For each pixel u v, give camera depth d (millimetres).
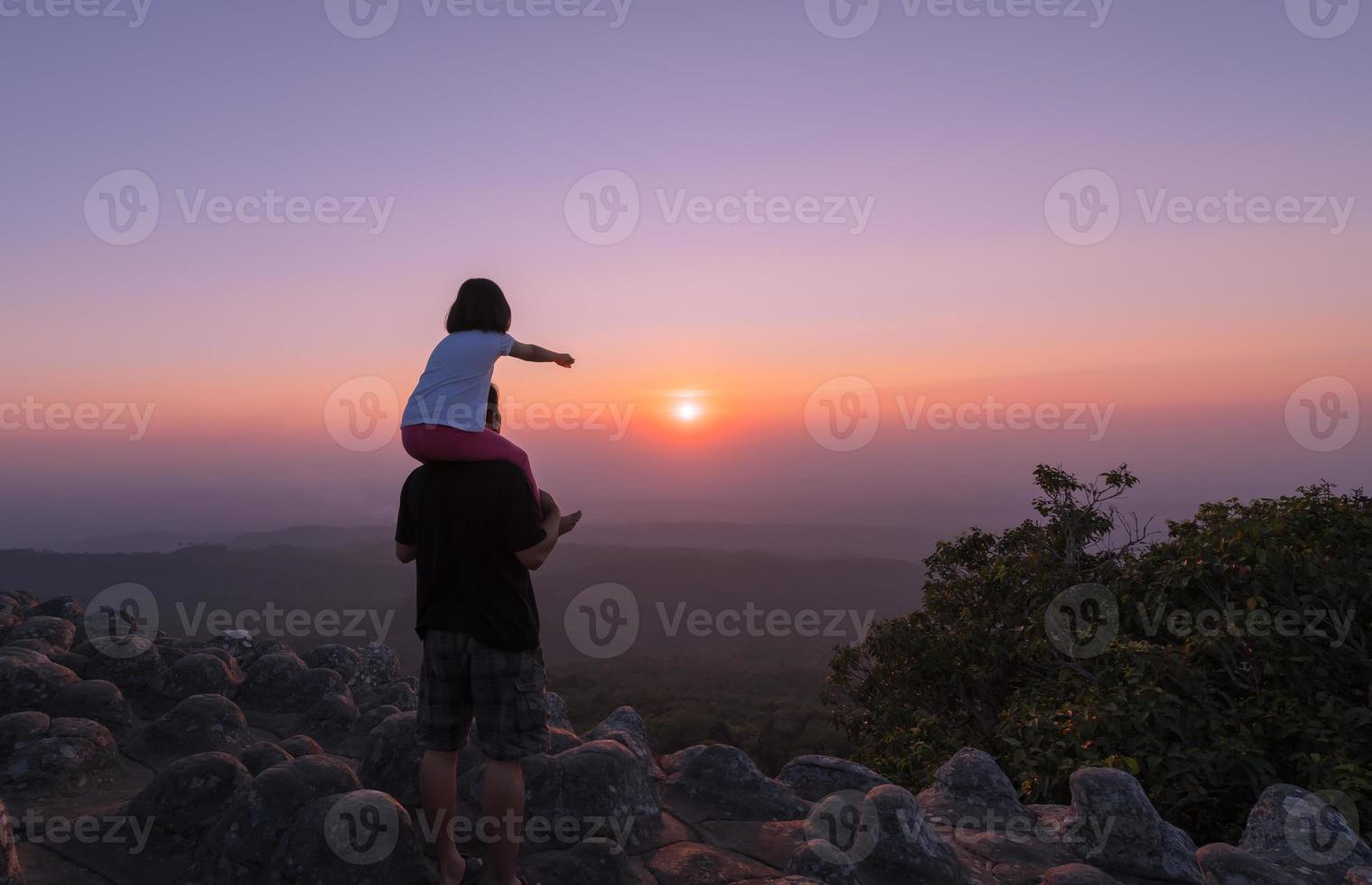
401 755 3236
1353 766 6305
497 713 2463
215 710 4188
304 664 5777
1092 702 7363
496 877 2516
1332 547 7738
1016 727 7793
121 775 3764
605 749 3291
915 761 11188
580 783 3115
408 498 2615
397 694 5426
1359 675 7230
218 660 5090
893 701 13094
